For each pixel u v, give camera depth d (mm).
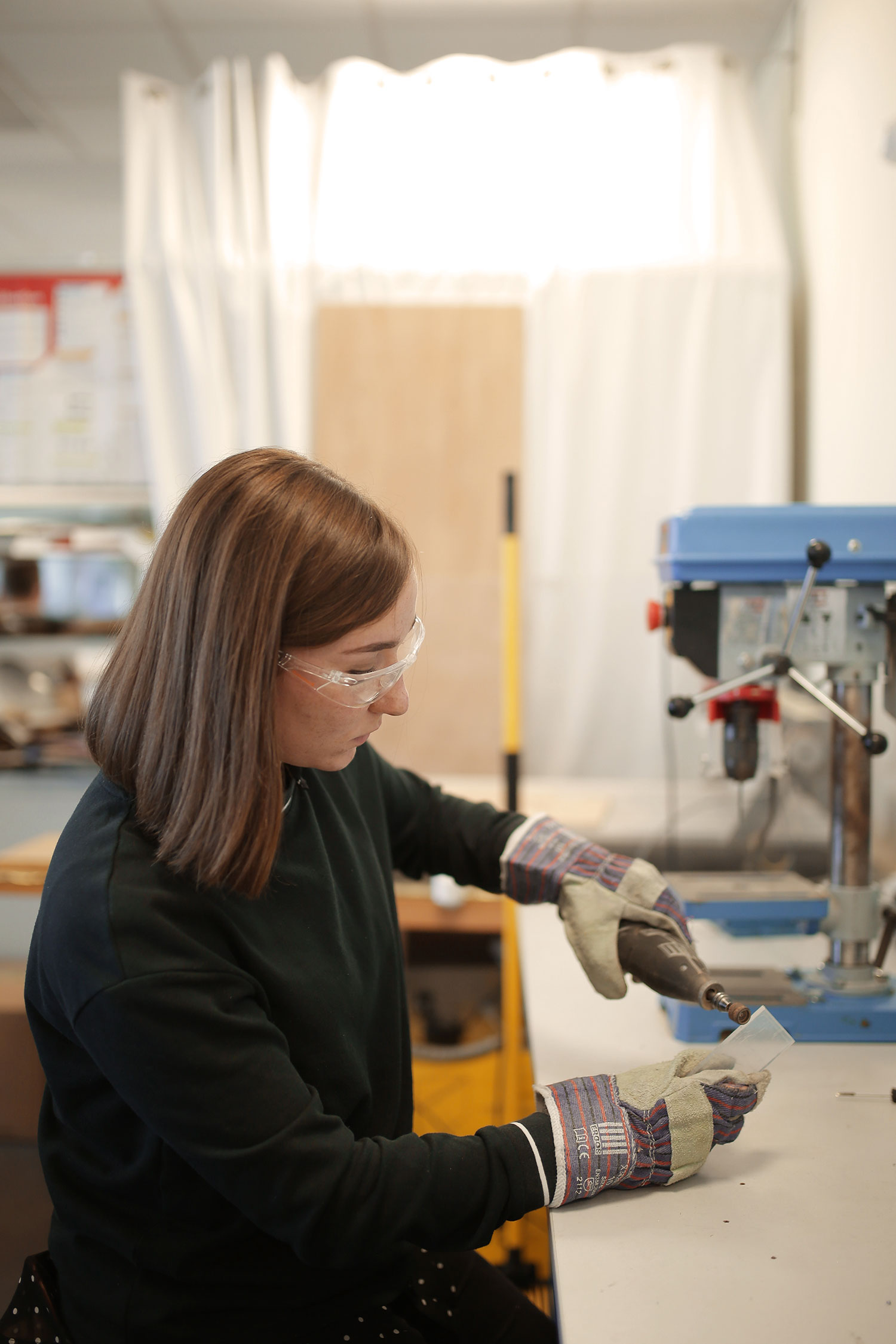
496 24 2902
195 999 727
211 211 2799
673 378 2754
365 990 950
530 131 2758
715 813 2027
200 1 2770
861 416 2305
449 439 2801
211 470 820
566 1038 1148
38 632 3312
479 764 2807
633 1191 845
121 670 835
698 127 2730
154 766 790
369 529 818
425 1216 755
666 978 992
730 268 2699
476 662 2807
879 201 2170
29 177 3832
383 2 2783
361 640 811
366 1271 879
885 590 1219
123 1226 841
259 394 2803
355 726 853
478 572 2807
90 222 4238
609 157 2748
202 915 788
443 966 2789
